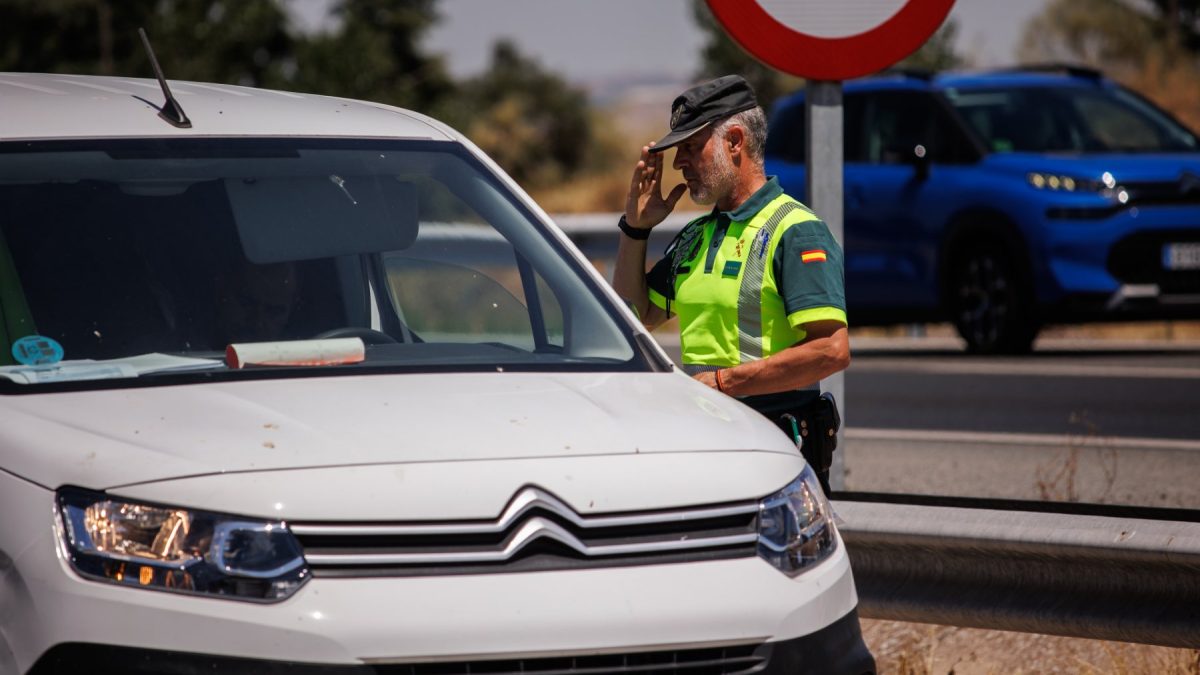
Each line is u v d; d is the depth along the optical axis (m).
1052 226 39.53
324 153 14.17
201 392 11.59
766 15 18.58
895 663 17.58
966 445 30.44
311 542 10.09
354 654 9.87
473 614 10.05
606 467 10.88
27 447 10.61
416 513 10.25
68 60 108.81
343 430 10.89
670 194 15.88
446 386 12.03
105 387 11.68
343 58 95.31
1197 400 34.88
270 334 13.01
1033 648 17.86
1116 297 39.16
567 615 10.20
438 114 116.50
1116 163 40.41
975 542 14.95
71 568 10.07
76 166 13.27
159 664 9.86
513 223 14.38
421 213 14.20
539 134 156.62
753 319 15.12
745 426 12.07
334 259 13.70
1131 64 97.81
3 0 108.81
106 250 12.89
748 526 11.07
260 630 9.88
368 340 13.41
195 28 97.31
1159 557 14.11
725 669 10.64
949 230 41.62
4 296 12.48
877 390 37.75
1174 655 16.83
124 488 10.20
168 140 13.71
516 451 10.84
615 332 13.62
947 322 42.50
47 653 9.99
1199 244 39.62
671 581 10.59
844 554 11.80
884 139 43.75
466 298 17.06
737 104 15.20
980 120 42.69
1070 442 29.53
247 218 13.45
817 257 14.73
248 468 10.34
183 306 12.81
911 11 18.80
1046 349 45.00
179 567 10.01
